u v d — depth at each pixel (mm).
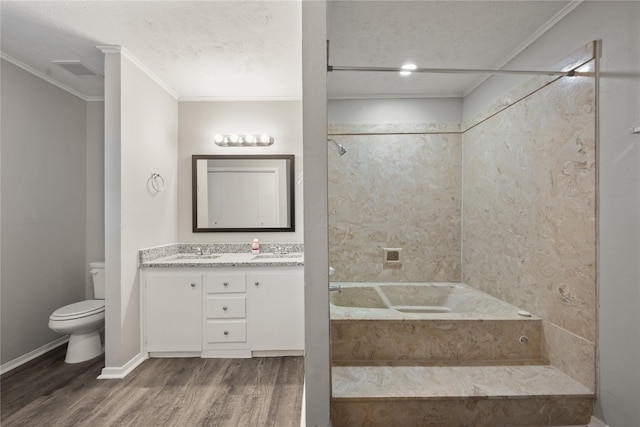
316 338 1478
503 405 1677
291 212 3270
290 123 3293
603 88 1604
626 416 1504
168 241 3053
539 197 2078
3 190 2395
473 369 1941
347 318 2055
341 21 1965
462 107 2975
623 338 1521
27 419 1810
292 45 2316
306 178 1470
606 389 1605
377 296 2850
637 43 1437
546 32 2004
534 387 1735
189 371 2404
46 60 2484
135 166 2516
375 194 2973
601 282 1637
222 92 3156
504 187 2428
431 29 2053
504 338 2051
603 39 1600
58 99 2863
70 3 1834
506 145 2404
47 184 2754
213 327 2652
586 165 1706
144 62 2549
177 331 2641
